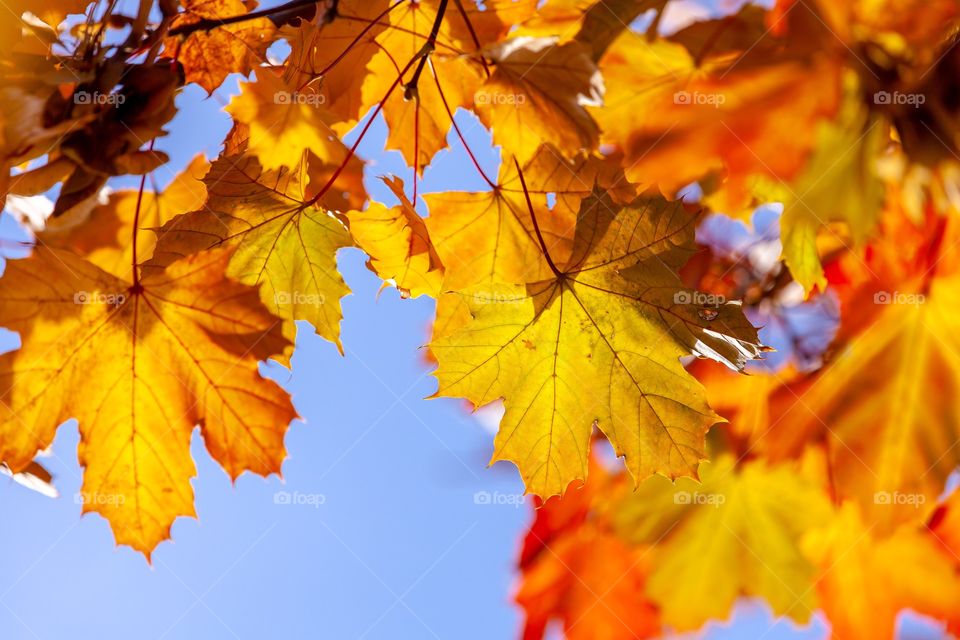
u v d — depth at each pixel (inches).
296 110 24.3
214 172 23.6
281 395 23.2
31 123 22.2
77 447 23.3
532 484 23.6
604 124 24.7
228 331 23.1
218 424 23.2
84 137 22.4
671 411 23.2
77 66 22.7
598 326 23.4
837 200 26.0
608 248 23.3
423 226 23.5
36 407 22.9
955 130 24.9
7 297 22.6
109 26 23.4
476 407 23.5
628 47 24.3
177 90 23.7
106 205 25.2
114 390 23.2
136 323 23.0
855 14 24.1
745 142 24.8
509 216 24.0
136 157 22.5
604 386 23.5
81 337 22.9
